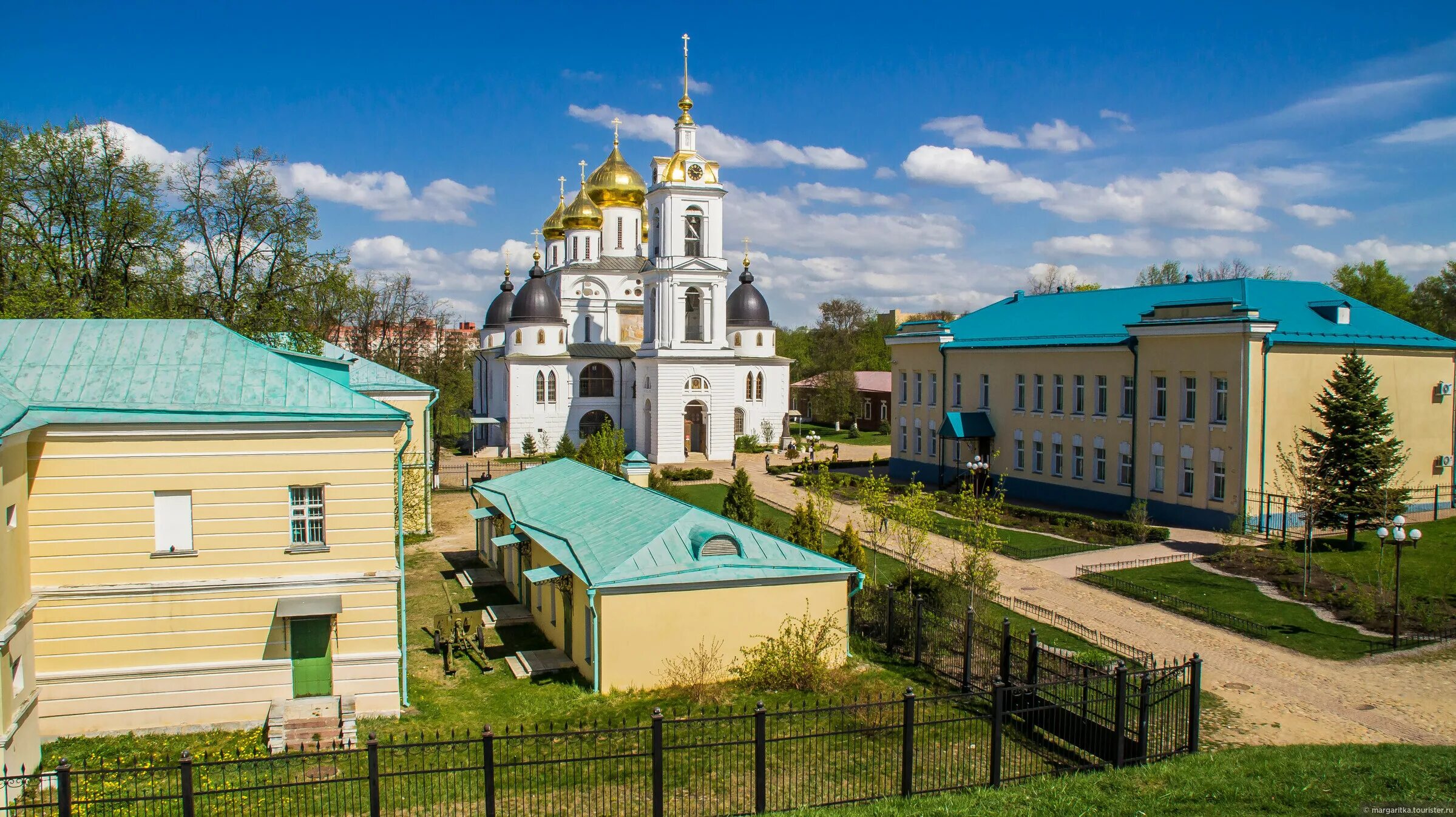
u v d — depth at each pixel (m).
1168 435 45.53
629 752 19.55
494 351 86.44
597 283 86.56
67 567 20.92
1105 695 18.61
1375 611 30.11
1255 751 18.86
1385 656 26.77
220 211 48.94
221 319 47.47
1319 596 32.38
